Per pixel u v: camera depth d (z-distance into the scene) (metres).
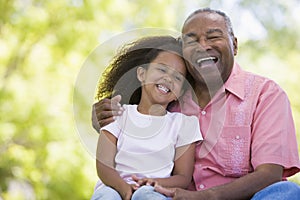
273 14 7.16
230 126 2.59
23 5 6.13
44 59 6.11
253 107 2.60
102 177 2.44
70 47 6.08
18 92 5.89
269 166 2.45
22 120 5.84
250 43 6.98
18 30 6.07
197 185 2.58
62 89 5.98
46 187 5.77
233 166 2.55
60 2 6.07
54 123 5.85
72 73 6.02
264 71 6.64
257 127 2.56
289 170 2.55
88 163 5.78
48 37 6.11
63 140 5.84
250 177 2.40
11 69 6.15
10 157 5.88
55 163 5.75
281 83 6.43
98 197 2.36
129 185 2.39
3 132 5.79
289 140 2.54
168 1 6.28
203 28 2.60
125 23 6.14
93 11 6.03
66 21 6.08
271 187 2.31
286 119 2.56
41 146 5.89
